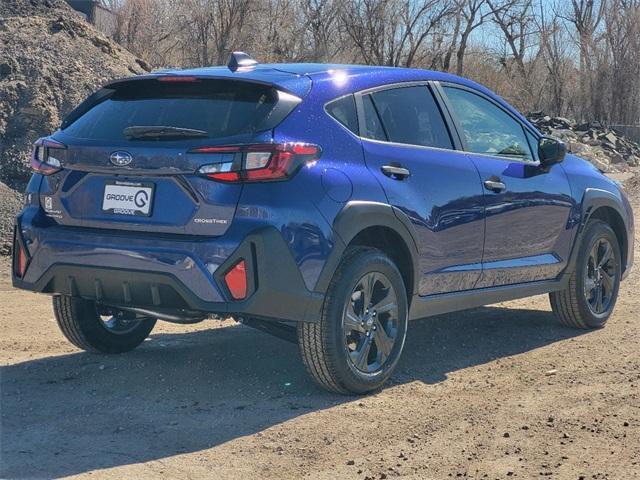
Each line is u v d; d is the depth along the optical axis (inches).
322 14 1487.5
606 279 301.3
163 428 197.6
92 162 211.5
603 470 175.8
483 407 212.8
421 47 1659.7
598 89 1652.3
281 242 198.8
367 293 218.1
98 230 211.3
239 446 187.2
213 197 198.8
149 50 1191.6
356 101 226.4
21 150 543.2
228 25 1283.2
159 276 199.6
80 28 654.5
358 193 214.8
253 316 202.1
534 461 180.4
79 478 169.5
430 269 235.5
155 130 205.5
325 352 209.9
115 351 259.1
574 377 237.5
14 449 184.7
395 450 185.6
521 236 264.7
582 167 299.4
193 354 259.4
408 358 258.2
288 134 205.6
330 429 196.9
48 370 242.5
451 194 240.4
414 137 239.0
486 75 1814.7
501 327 299.3
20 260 221.5
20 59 598.9
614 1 1644.9
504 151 268.7
